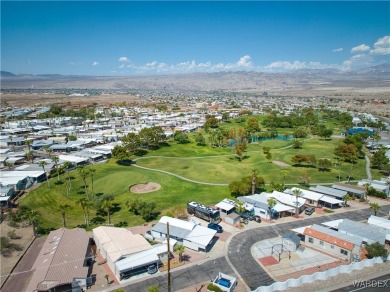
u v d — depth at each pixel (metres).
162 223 85.94
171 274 66.94
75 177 137.00
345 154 162.88
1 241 79.06
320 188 116.25
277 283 60.31
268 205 96.81
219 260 72.25
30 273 68.25
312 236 78.75
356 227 83.75
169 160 172.75
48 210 104.00
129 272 67.12
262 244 79.69
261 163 164.38
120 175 138.38
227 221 92.56
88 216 99.50
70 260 68.06
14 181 122.94
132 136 185.88
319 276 64.06
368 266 69.31
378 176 145.25
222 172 148.50
